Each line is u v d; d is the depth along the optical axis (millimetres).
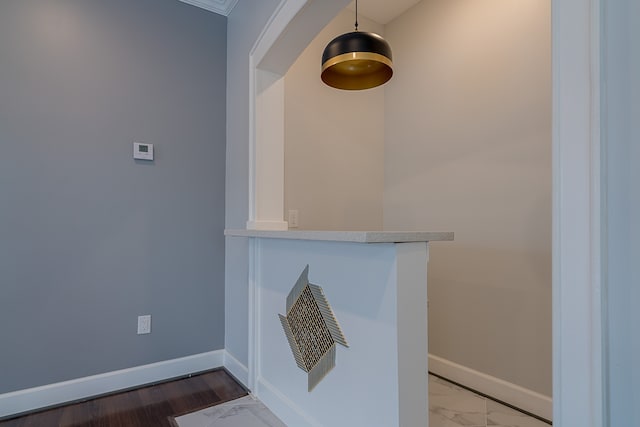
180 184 2527
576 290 734
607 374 701
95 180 2234
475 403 2209
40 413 1989
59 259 2125
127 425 1874
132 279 2342
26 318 2031
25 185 2041
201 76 2635
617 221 705
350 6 2893
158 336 2424
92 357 2205
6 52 2006
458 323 2520
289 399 1892
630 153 691
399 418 1258
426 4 2820
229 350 2604
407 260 1301
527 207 2158
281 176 2363
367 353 1396
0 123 1982
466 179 2502
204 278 2609
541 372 2066
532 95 2146
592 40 728
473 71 2480
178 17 2555
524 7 2205
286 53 2137
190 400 2150
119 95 2320
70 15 2180
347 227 2904
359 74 2076
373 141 3082
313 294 1722
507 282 2248
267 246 2148
